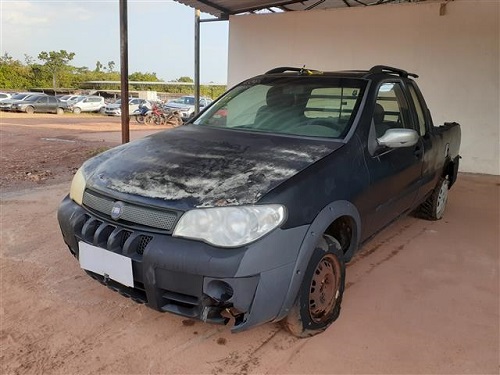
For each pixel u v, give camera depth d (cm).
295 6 1112
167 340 271
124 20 736
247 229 224
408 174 383
